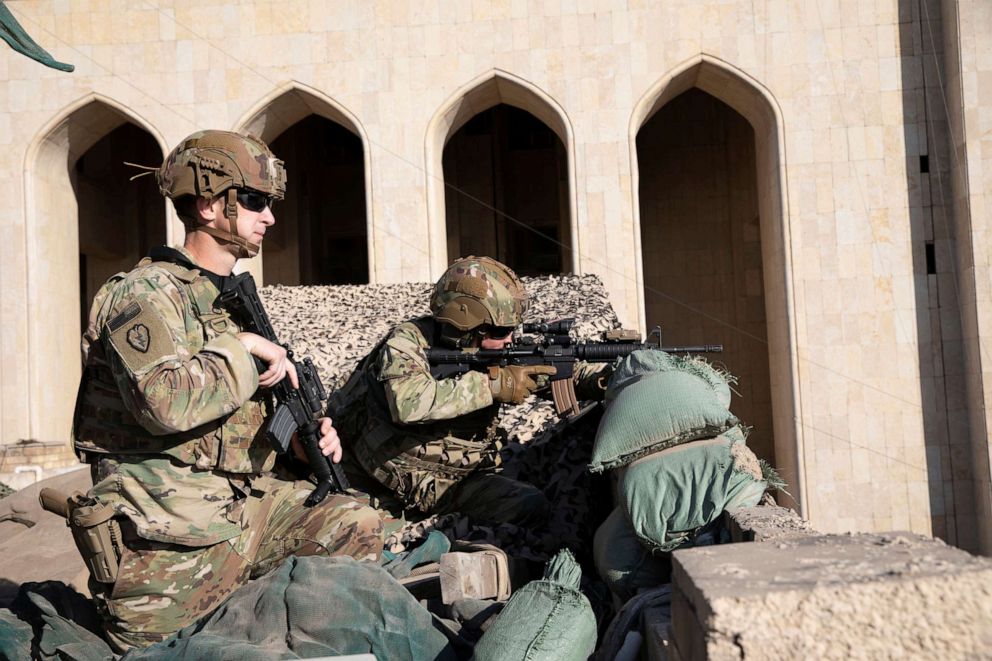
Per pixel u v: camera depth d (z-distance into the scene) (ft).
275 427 13.12
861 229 65.87
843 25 66.28
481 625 12.81
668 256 88.02
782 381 67.92
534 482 19.57
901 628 7.41
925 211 65.62
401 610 11.50
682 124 88.84
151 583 12.45
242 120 68.54
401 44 68.44
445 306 16.83
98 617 13.92
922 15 65.77
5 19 53.36
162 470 12.57
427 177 67.92
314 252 92.99
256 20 68.95
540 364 17.07
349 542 13.52
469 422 17.48
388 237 67.82
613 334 17.63
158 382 11.74
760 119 69.92
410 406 15.97
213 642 11.00
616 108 67.15
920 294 65.31
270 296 46.32
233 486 13.33
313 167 93.81
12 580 18.70
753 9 66.74
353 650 11.17
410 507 17.95
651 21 67.10
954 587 7.44
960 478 64.23
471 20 68.13
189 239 13.70
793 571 8.17
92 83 68.90
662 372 14.96
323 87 68.59
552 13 67.72
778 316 68.08
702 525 13.15
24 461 64.08
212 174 13.25
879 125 66.03
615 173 66.95
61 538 20.75
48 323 70.64
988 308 62.39
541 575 16.52
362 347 30.17
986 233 62.64
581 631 11.15
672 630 9.57
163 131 68.90
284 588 11.76
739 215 87.15
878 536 9.60
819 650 7.39
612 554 14.39
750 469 13.88
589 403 21.61
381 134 68.28
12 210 68.69
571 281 46.85
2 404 68.44
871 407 65.16
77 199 78.43
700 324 87.15
